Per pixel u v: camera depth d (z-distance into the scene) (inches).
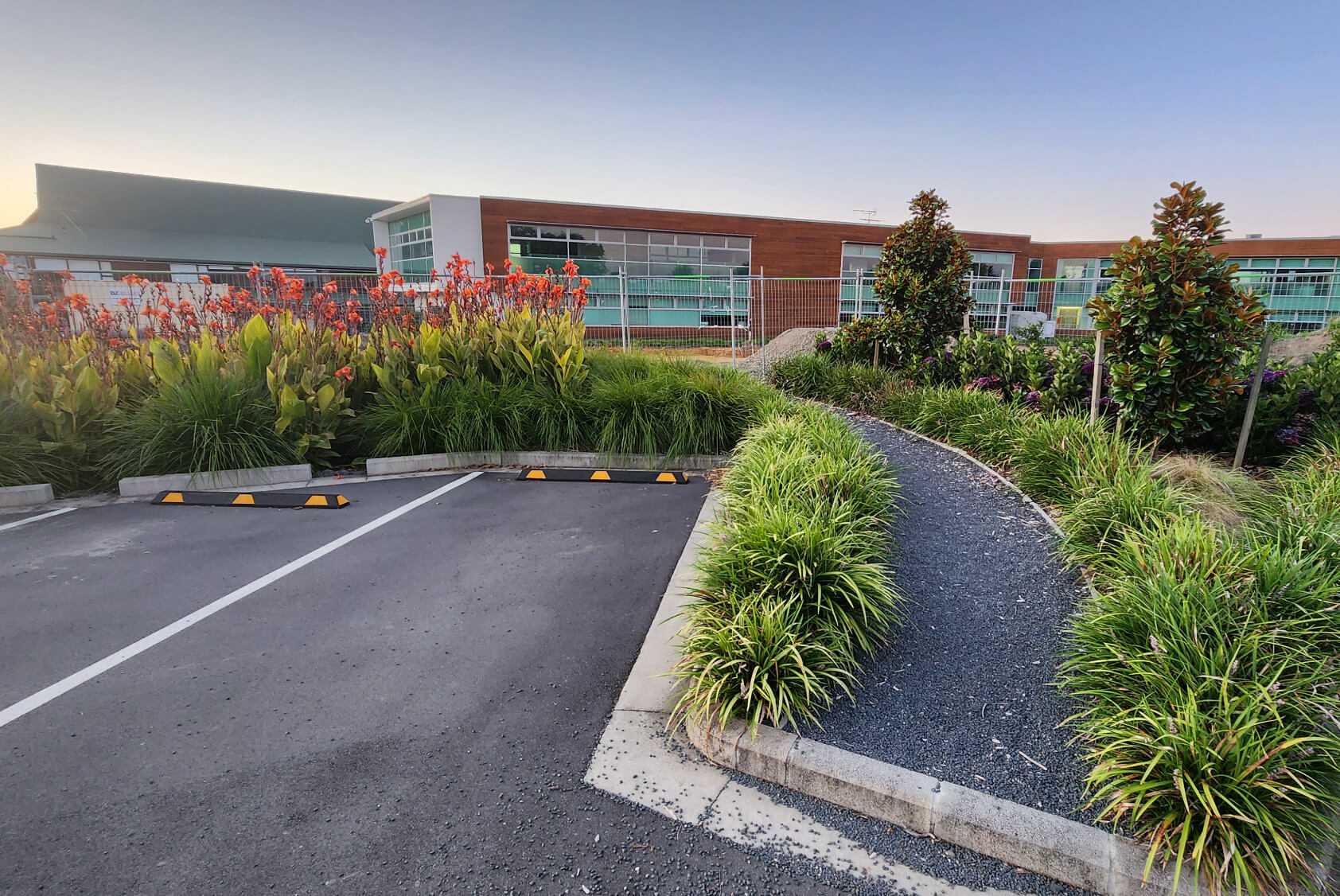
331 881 77.0
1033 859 80.0
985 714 103.4
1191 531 123.3
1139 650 99.0
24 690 114.8
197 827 84.8
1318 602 102.2
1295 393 211.8
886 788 87.4
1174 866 75.5
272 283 286.5
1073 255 1149.7
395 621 139.3
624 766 97.0
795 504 151.3
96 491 240.2
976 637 124.6
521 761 97.7
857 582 124.2
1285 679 90.4
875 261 1057.5
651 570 164.9
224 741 101.5
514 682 117.3
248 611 144.0
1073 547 150.4
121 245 1360.7
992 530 172.1
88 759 97.3
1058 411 258.7
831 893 77.1
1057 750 95.1
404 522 201.9
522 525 198.1
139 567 168.7
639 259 907.4
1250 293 198.7
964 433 247.9
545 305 313.3
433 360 278.4
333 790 91.5
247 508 218.4
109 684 116.5
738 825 86.7
